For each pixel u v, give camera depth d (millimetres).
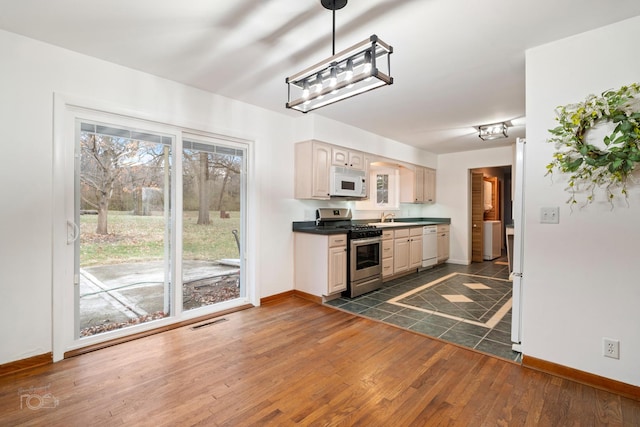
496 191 7613
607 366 1908
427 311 3348
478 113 3695
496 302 3662
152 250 2832
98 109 2439
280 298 3799
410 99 3240
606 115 1849
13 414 1663
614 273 1885
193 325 2941
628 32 1843
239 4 1759
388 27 1956
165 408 1723
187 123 2955
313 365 2201
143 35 2105
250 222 3547
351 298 3824
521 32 2000
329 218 4328
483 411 1708
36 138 2178
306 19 1893
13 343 2098
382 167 5531
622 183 1852
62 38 2148
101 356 2320
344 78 1723
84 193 2453
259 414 1681
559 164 2057
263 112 3600
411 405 1760
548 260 2115
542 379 2033
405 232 4969
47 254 2229
